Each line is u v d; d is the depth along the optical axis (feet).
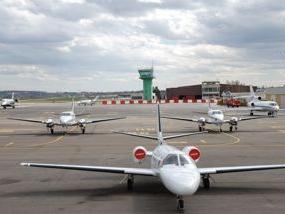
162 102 495.82
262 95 391.65
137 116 258.57
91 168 58.65
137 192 60.70
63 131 168.86
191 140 131.95
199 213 49.42
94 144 124.16
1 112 323.57
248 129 170.60
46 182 69.36
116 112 307.78
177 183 48.34
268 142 125.70
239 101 396.78
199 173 53.52
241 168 59.16
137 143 125.80
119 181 69.36
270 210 50.70
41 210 51.90
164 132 158.61
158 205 53.36
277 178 70.28
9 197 58.95
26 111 339.36
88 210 51.70
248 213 49.44
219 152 104.58
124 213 50.08
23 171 79.87
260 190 61.41
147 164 87.66
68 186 66.08
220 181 67.72
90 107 418.72
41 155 102.06
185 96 616.39
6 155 102.32
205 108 353.31
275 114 263.90
